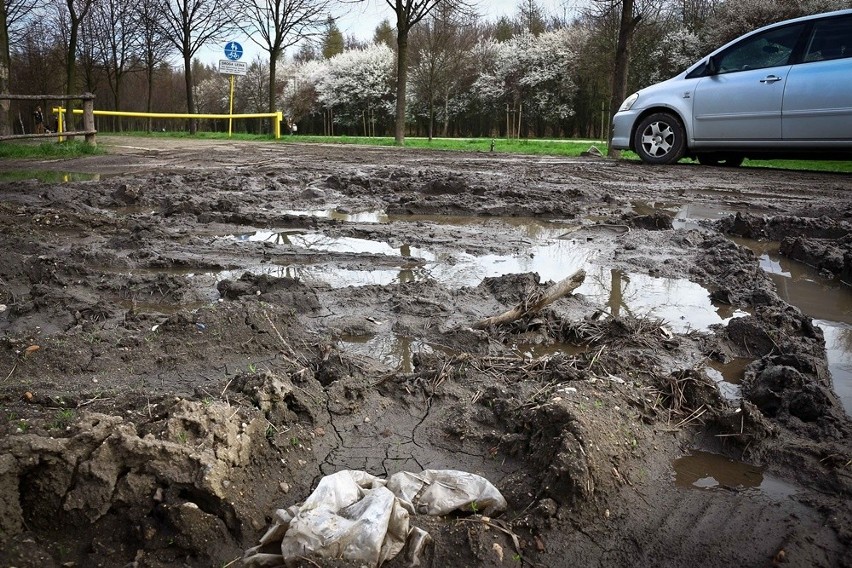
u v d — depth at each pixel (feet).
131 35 121.49
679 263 17.40
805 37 33.32
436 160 44.83
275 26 97.81
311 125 156.87
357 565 6.07
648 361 10.76
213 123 168.45
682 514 7.23
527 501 7.15
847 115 31.76
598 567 6.43
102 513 6.48
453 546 6.47
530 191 27.89
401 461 8.13
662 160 40.14
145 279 14.96
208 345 10.85
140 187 27.25
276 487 7.43
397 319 12.94
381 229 21.40
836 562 6.49
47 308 12.86
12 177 32.30
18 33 113.39
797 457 8.27
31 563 6.08
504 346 11.96
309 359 10.88
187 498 6.71
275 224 22.06
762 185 31.94
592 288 15.33
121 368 10.14
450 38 87.35
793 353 11.00
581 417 7.89
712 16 92.27
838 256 17.62
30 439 6.52
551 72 115.03
